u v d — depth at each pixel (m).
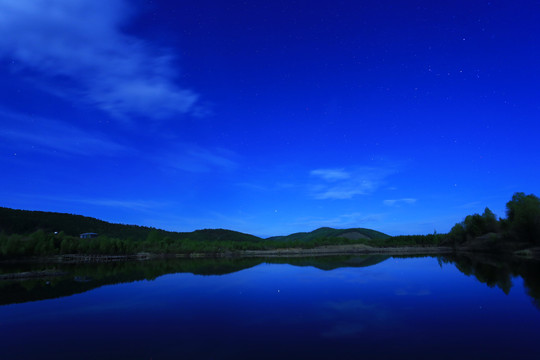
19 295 41.34
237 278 56.41
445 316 25.42
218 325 24.88
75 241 169.88
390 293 36.09
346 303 31.45
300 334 21.80
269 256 168.25
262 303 33.00
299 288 42.19
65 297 39.38
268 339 20.94
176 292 41.69
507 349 17.88
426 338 20.23
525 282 40.31
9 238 136.25
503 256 92.50
